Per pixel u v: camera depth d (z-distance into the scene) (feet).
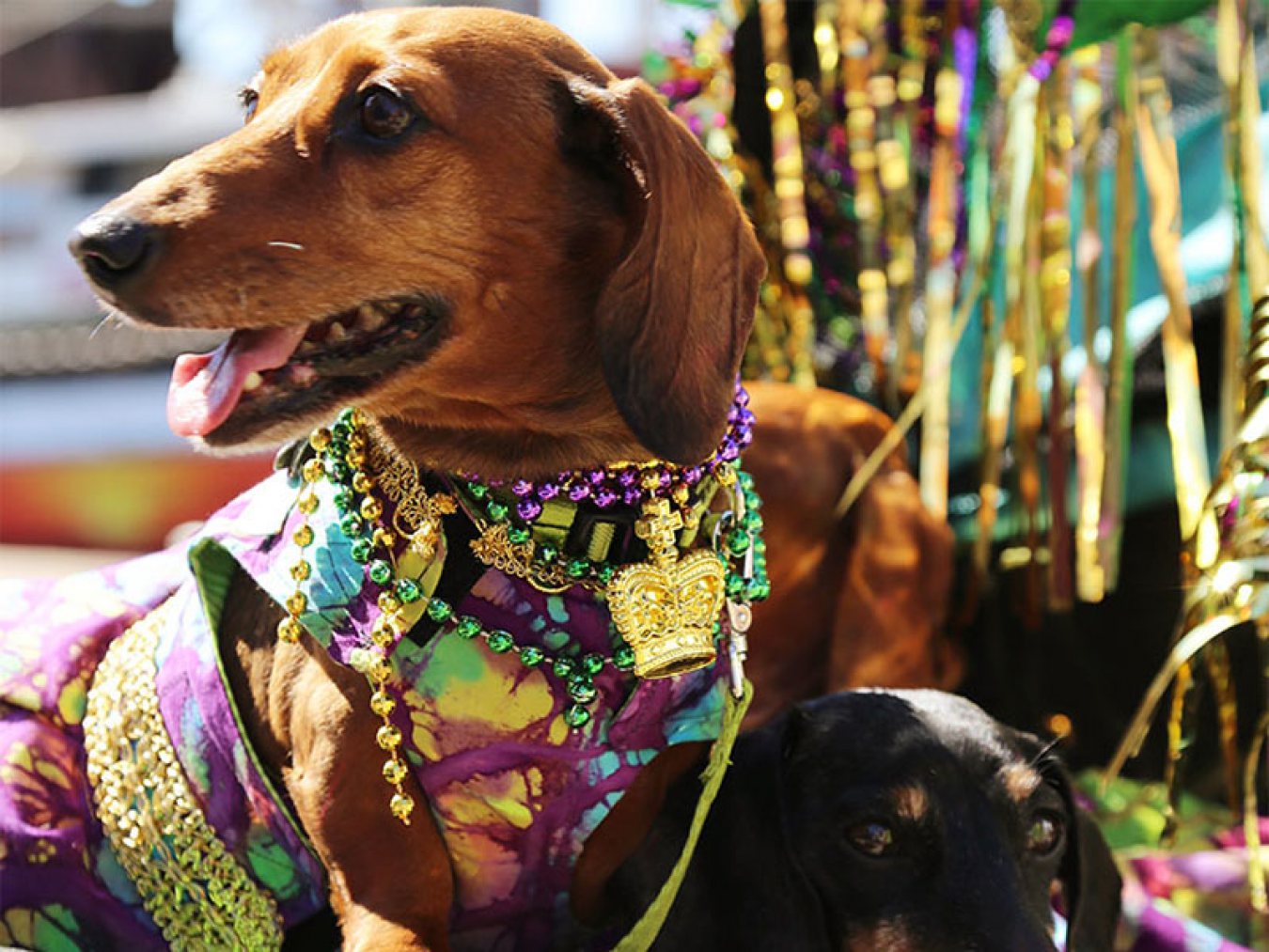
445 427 7.52
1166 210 11.82
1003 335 12.30
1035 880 8.36
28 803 8.09
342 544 7.43
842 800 8.09
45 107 31.76
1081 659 12.53
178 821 8.02
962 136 12.81
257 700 7.91
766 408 11.80
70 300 28.19
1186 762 11.93
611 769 7.61
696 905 8.20
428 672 7.36
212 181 6.93
